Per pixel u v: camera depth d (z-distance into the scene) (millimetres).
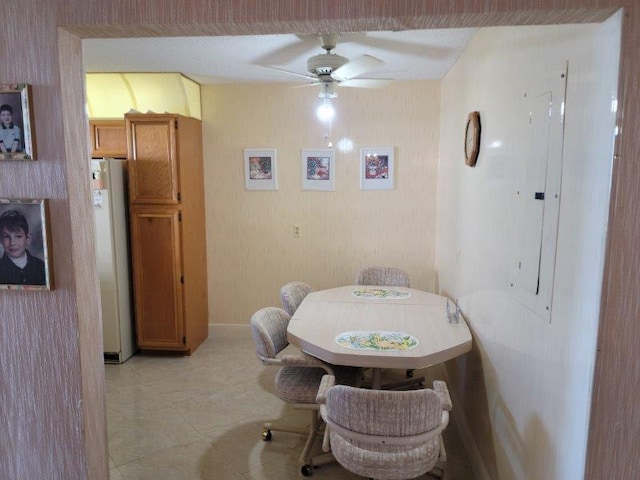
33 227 1464
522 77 1800
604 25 1199
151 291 3865
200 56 3158
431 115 3984
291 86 3809
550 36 1538
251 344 4250
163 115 3637
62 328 1518
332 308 3018
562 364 1411
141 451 2592
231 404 3139
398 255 4180
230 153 4160
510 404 1901
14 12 1390
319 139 4090
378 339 2412
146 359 3920
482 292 2387
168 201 3734
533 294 1649
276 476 2379
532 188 1672
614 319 1198
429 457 1767
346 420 1700
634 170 1152
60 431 1569
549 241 1517
